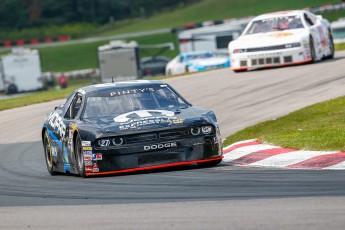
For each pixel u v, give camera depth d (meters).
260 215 21.77
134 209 24.47
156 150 33.88
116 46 150.50
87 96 37.16
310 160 33.16
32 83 154.62
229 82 68.31
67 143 36.78
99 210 24.84
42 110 66.69
